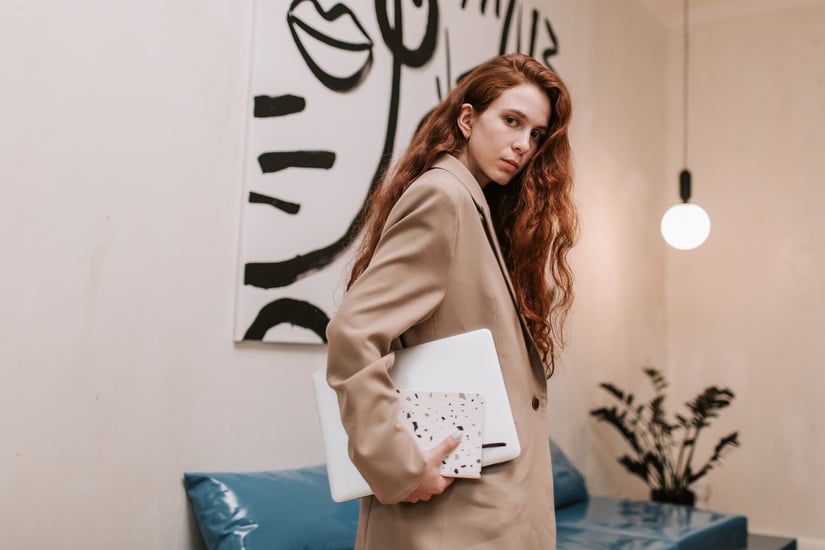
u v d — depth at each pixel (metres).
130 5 2.18
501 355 1.27
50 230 1.97
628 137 4.99
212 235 2.40
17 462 1.88
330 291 2.76
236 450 2.44
